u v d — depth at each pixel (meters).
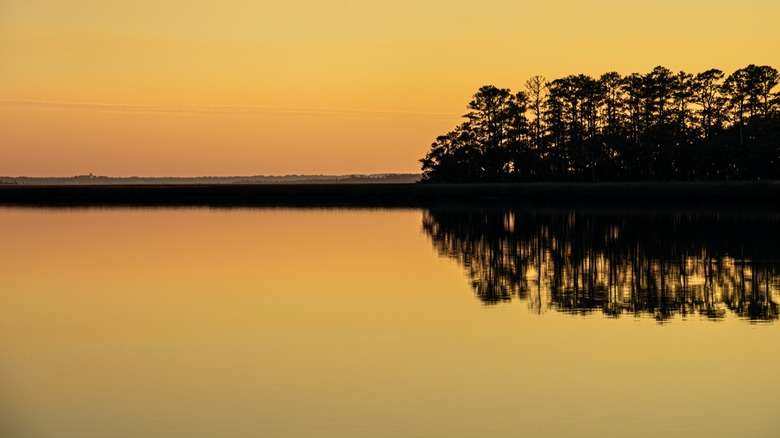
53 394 23.98
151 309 36.50
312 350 28.50
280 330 31.73
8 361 27.58
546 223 81.44
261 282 44.22
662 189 111.44
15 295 40.84
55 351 28.89
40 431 21.12
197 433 20.95
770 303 36.06
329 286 42.53
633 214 89.94
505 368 26.02
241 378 25.31
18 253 59.75
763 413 21.83
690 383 24.31
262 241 67.12
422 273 47.16
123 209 121.50
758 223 73.69
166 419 21.89
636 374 25.25
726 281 42.19
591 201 116.06
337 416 21.95
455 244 63.34
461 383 24.55
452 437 20.48
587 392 23.61
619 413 21.94
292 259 54.44
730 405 22.45
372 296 39.22
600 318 33.31
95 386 24.69
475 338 29.98
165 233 76.00
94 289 42.50
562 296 38.53
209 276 46.75
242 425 21.44
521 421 21.45
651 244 59.91
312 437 20.61
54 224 89.25
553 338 29.84
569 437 20.41
